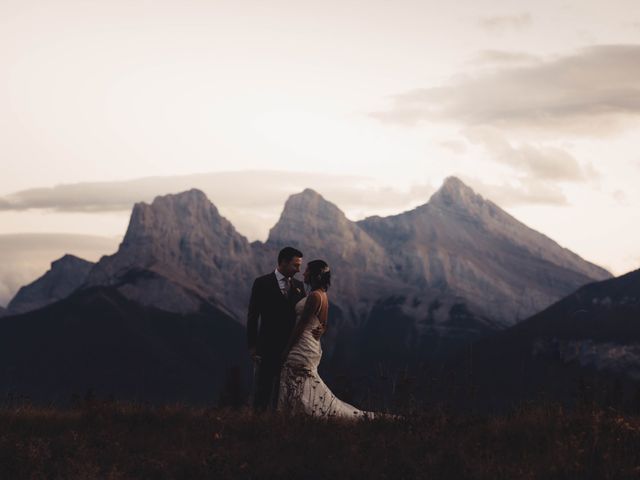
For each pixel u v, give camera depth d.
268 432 10.64
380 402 11.45
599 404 10.92
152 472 8.91
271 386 13.45
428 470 8.64
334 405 12.41
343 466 8.81
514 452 9.45
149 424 11.62
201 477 8.77
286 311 13.47
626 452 9.10
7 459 9.17
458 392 11.11
